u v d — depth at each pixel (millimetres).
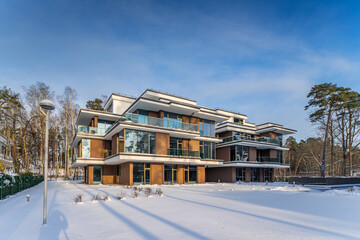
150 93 26391
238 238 5027
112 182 26625
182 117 27859
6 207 9438
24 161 41719
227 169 32562
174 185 23234
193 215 7555
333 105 29422
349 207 9648
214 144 31125
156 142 23641
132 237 5129
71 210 8547
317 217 7406
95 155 25766
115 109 29219
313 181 25875
